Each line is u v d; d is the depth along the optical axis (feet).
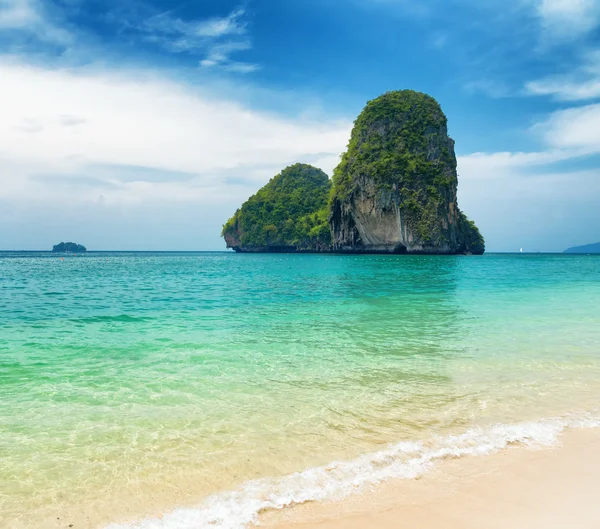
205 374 23.32
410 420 17.20
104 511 11.37
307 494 12.09
